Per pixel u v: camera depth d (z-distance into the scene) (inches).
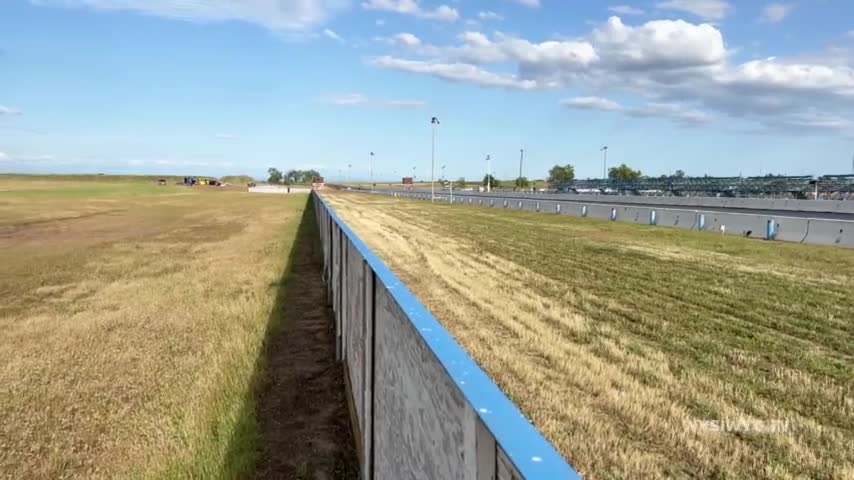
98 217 1635.1
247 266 672.4
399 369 117.7
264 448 210.2
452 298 410.6
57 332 378.9
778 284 470.6
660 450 181.6
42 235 1114.7
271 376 287.0
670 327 330.6
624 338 307.4
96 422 237.5
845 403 219.8
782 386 236.5
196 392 265.3
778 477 166.6
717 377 247.1
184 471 193.6
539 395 223.9
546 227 1099.3
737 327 331.6
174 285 552.1
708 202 1640.0
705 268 559.8
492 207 2023.9
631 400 219.5
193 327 388.5
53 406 254.8
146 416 242.1
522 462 50.2
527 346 289.4
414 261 611.8
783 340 305.1
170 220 1528.1
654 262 604.7
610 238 873.5
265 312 427.5
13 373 298.5
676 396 225.3
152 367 304.8
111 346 345.7
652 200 1907.0
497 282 479.8
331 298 444.8
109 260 745.0
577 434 190.2
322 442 214.2
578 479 47.4
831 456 178.2
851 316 357.4
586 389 231.0
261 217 1625.2
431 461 88.6
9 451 213.9
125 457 208.1
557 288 451.8
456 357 80.0
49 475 196.5
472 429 67.2
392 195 3614.7
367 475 168.9
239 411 239.0
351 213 1571.1
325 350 331.9
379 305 150.6
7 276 616.4
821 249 721.6
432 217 1424.7
